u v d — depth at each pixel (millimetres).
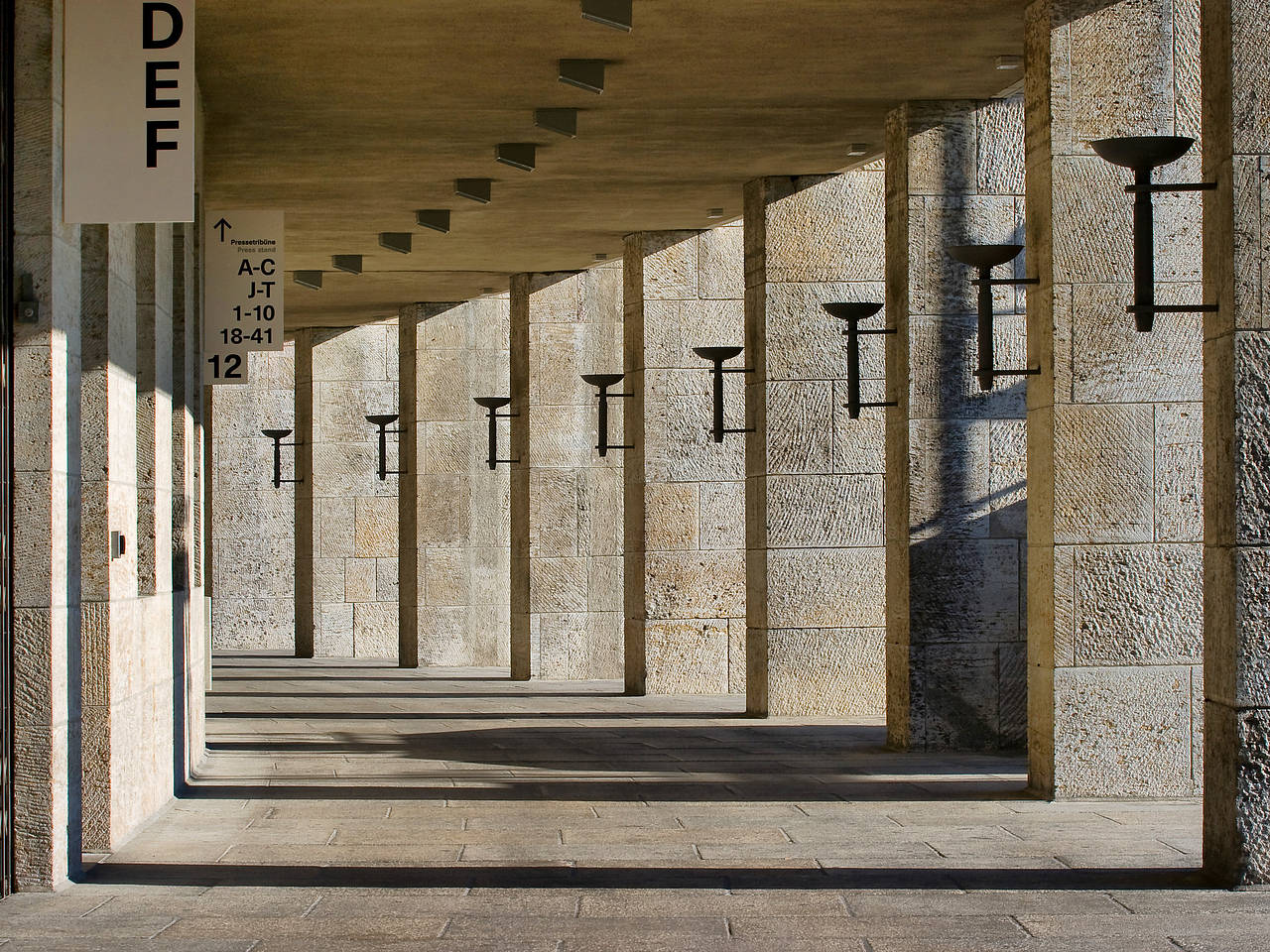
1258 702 7043
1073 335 9578
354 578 25047
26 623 7035
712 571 17469
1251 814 7055
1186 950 5957
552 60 11305
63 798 7207
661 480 17422
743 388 17672
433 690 18500
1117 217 9633
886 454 12570
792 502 14758
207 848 8203
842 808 9305
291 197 15898
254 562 26766
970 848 8016
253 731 14070
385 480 25141
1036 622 9766
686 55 11188
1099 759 9516
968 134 12312
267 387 26641
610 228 17531
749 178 15117
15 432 6996
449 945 6117
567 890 7137
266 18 10203
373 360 25156
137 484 9219
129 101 7254
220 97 12211
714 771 11062
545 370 20156
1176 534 9555
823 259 14875
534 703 16688
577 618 20125
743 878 7363
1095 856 7785
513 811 9344
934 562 12039
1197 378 9586
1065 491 9539
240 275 12961
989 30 10672
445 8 10055
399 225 17344
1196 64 9680
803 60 11344
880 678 14805
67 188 7207
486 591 22906
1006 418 12133
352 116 12781
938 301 12156
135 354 8789
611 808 9430
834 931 6297
